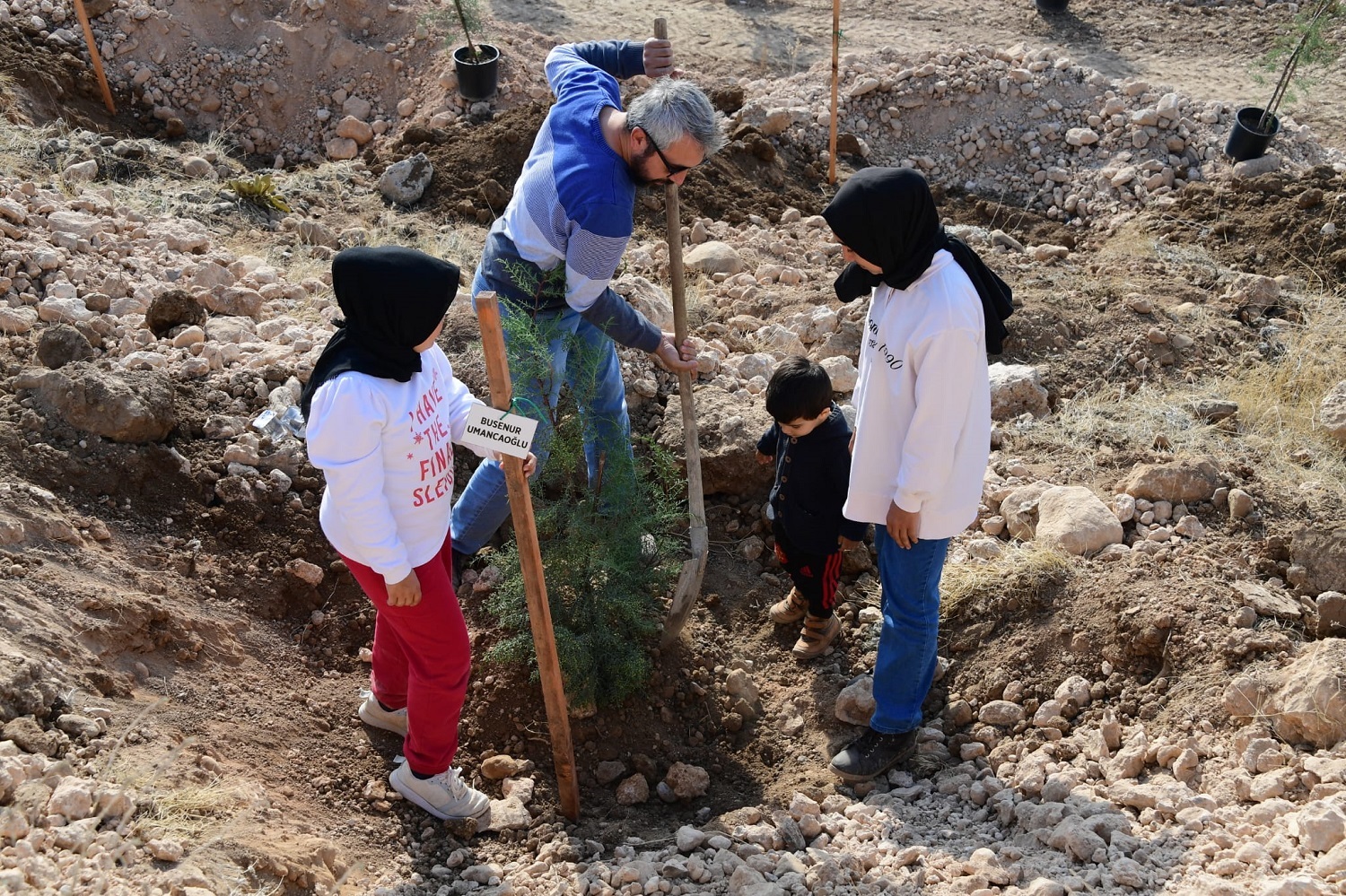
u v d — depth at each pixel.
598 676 4.25
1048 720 4.05
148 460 4.57
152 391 4.64
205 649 4.10
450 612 3.39
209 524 4.57
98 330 5.21
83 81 9.24
